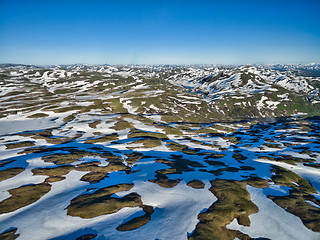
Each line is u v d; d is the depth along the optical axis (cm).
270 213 2891
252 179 4319
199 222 2553
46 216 2650
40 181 3756
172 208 2908
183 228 2425
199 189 3597
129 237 2242
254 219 2714
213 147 8112
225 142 9150
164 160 5625
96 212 2725
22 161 4825
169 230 2381
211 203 3075
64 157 5212
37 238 2219
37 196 3209
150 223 2516
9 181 3688
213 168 5141
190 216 2694
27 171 4188
